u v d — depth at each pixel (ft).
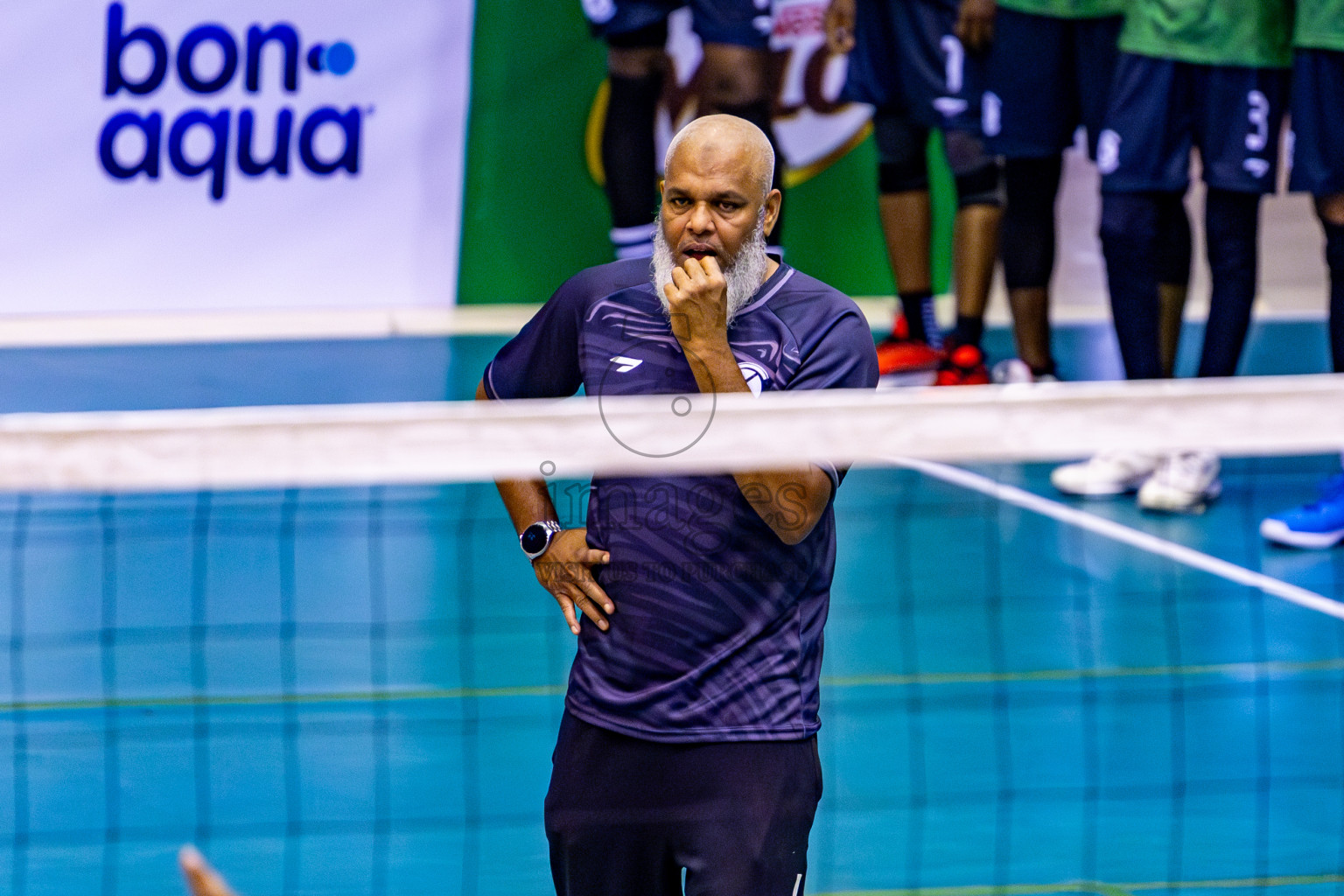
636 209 129.18
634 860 29.25
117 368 114.83
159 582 70.79
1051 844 44.70
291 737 52.31
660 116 127.75
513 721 54.19
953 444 27.84
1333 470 96.53
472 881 41.75
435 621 65.26
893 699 56.85
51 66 125.39
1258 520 84.33
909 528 82.02
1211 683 58.65
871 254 136.36
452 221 134.00
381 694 56.54
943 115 105.60
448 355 120.67
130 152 127.75
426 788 48.24
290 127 130.00
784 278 30.66
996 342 125.29
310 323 130.82
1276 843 44.98
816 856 43.78
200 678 57.98
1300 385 28.19
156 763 49.93
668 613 28.78
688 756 28.66
